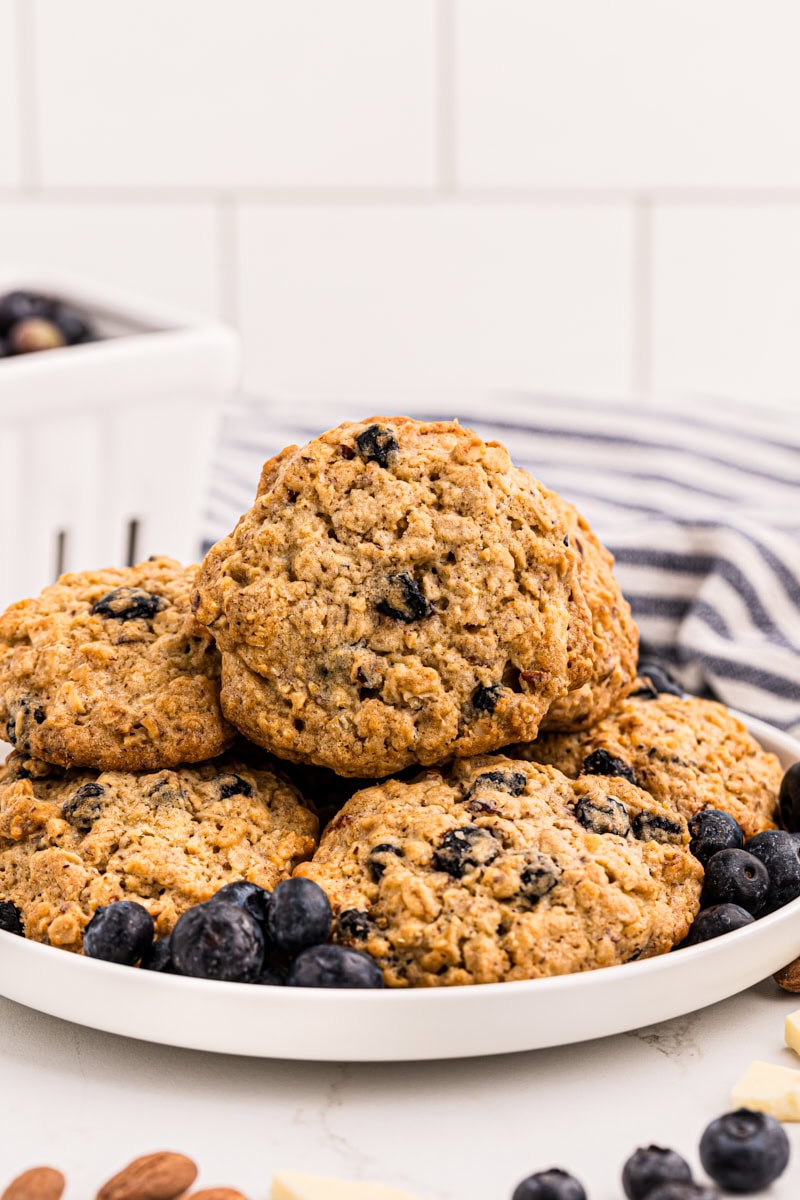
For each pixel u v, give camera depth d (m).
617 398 0.98
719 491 0.86
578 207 1.29
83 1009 0.55
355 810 0.58
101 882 0.56
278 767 0.60
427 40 1.25
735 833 0.59
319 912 0.55
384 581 0.57
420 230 1.29
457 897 0.55
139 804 0.58
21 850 0.58
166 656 0.59
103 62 1.25
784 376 1.32
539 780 0.58
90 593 0.61
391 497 0.58
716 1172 0.51
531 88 1.26
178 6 1.24
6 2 1.23
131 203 1.28
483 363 1.32
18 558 0.81
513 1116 0.54
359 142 1.27
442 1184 0.52
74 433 0.80
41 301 0.90
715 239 1.30
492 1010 0.53
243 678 0.58
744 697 0.72
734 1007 0.57
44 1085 0.55
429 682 0.57
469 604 0.57
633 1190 0.51
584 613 0.59
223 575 0.58
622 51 1.25
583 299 1.31
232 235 1.29
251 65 1.25
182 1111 0.54
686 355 1.32
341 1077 0.55
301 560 0.57
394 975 0.55
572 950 0.55
